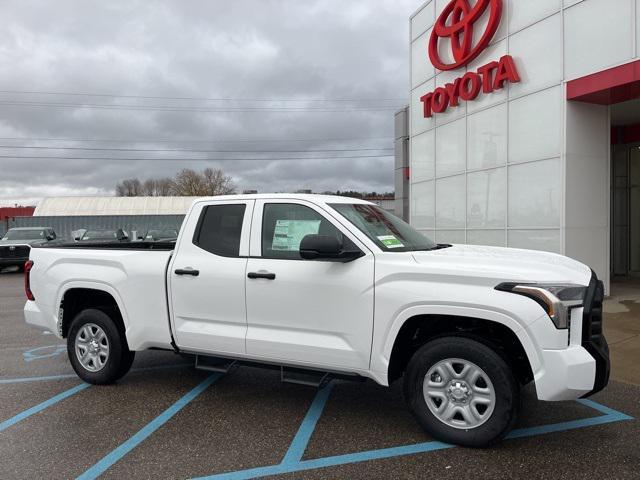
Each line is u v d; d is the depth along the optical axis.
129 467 3.65
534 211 10.71
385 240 4.37
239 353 4.63
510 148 11.32
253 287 4.52
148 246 6.16
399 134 25.16
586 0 9.42
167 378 5.79
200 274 4.78
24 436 4.20
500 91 11.56
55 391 5.35
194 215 5.04
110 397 5.15
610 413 4.55
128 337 5.19
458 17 12.66
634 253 14.07
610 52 9.04
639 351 6.49
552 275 3.70
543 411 4.60
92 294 5.64
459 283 3.80
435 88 13.98
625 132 13.75
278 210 4.66
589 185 10.19
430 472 3.50
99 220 39.94
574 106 9.98
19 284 16.72
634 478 3.38
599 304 3.82
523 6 10.83
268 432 4.24
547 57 10.28
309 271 4.31
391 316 3.96
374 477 3.46
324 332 4.26
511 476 3.43
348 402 4.95
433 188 14.29
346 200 4.84
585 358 3.53
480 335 3.88
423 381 3.96
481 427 3.75
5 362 6.57
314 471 3.56
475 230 12.55
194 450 3.91
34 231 22.11
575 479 3.37
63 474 3.55
